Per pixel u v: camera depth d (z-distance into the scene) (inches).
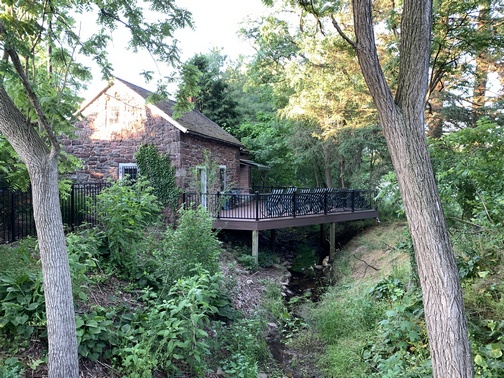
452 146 197.3
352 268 406.9
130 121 477.1
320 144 611.5
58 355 121.5
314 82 470.0
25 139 119.2
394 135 114.7
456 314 104.7
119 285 217.9
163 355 161.5
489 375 128.7
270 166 849.5
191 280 175.8
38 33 133.3
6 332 148.9
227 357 200.1
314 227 643.5
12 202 282.5
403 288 241.6
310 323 272.4
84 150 490.9
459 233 209.5
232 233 477.4
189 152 483.8
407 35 114.5
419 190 110.4
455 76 368.2
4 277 158.7
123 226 238.5
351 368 190.4
